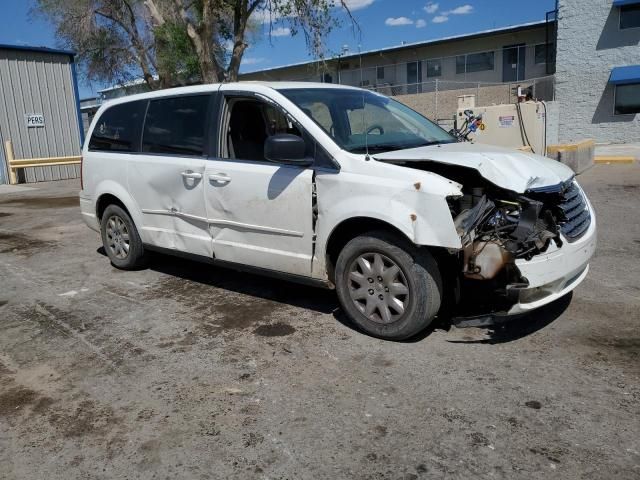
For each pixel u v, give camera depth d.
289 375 3.70
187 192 5.14
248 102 4.82
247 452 2.92
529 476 2.63
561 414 3.11
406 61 32.69
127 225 6.02
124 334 4.50
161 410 3.36
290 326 4.49
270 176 4.47
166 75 24.72
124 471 2.82
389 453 2.85
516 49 29.58
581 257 4.01
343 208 4.03
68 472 2.83
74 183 16.53
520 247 3.67
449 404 3.26
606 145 21.88
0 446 3.07
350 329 4.36
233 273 6.01
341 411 3.24
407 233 3.72
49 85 17.61
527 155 4.36
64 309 5.15
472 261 3.69
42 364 4.04
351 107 4.88
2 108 16.55
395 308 3.98
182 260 6.61
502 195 3.88
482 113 12.87
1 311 5.17
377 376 3.62
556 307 4.62
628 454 2.76
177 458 2.90
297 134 4.53
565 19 23.19
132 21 25.47
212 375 3.75
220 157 4.90
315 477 2.70
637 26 21.95
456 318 3.93
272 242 4.56
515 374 3.57
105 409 3.40
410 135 4.86
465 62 31.03
